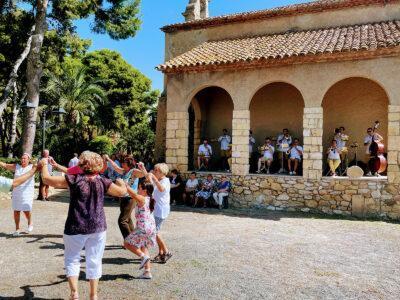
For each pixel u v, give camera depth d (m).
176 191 13.40
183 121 14.05
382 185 11.16
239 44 15.48
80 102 27.61
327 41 13.03
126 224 6.12
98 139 31.17
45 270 5.72
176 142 14.13
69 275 4.10
